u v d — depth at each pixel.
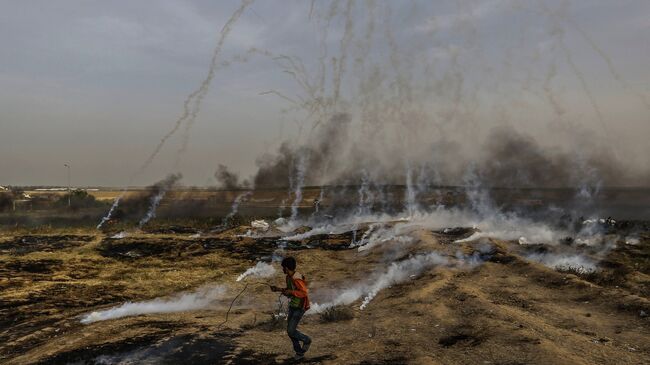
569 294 12.70
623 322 10.00
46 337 10.02
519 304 11.77
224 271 18.33
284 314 11.42
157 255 21.69
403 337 9.19
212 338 9.44
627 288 13.54
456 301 11.91
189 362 8.08
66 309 12.53
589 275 14.83
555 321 10.19
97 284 15.48
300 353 8.10
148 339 9.41
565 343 8.38
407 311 11.28
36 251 21.92
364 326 10.25
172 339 9.37
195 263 20.00
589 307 11.37
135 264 19.67
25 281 15.69
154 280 16.44
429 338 9.06
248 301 13.51
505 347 8.14
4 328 10.84
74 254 21.20
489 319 9.96
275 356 8.32
